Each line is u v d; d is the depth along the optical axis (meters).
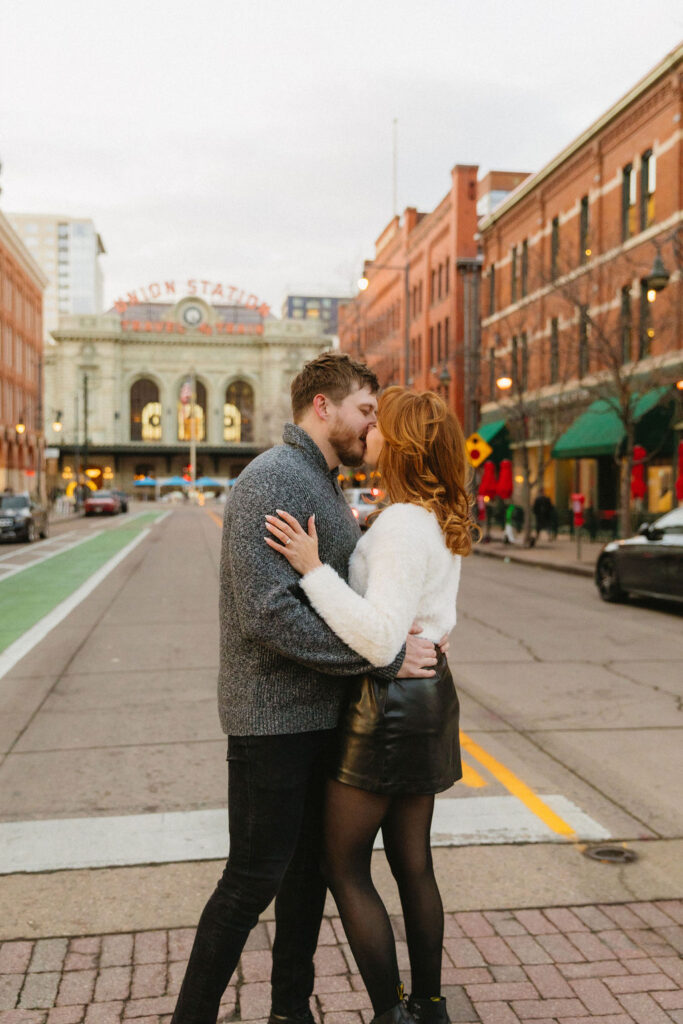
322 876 2.35
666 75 21.55
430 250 42.66
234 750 2.17
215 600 12.68
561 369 26.88
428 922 2.27
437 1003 2.27
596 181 25.27
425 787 2.13
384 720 2.10
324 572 2.05
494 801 4.40
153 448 93.56
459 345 34.78
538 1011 2.58
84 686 7.12
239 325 99.56
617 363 18.08
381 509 2.27
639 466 20.06
